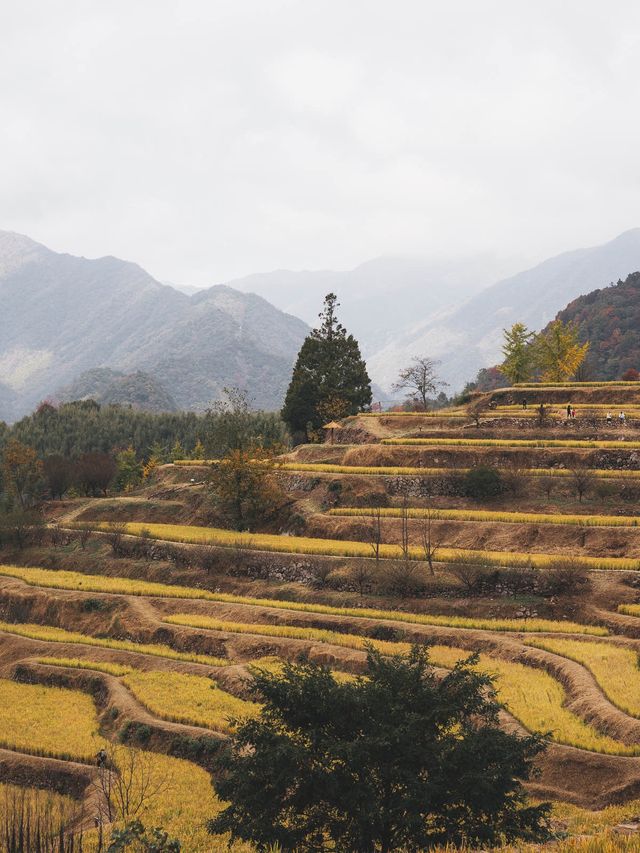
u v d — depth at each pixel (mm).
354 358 130500
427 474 82750
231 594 71312
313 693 24734
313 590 67562
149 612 68188
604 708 41625
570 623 56156
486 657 52094
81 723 49500
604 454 81000
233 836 23938
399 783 23266
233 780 24172
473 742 23719
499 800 23156
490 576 61875
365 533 75938
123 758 43812
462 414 106375
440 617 59406
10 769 43656
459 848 21875
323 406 122562
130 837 19391
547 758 38000
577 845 19547
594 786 35812
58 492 118188
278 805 23594
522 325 130875
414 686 25328
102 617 69812
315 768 23156
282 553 73500
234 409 129250
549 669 49000
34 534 92750
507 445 87688
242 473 85750
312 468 90125
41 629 69375
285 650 56500
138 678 55156
